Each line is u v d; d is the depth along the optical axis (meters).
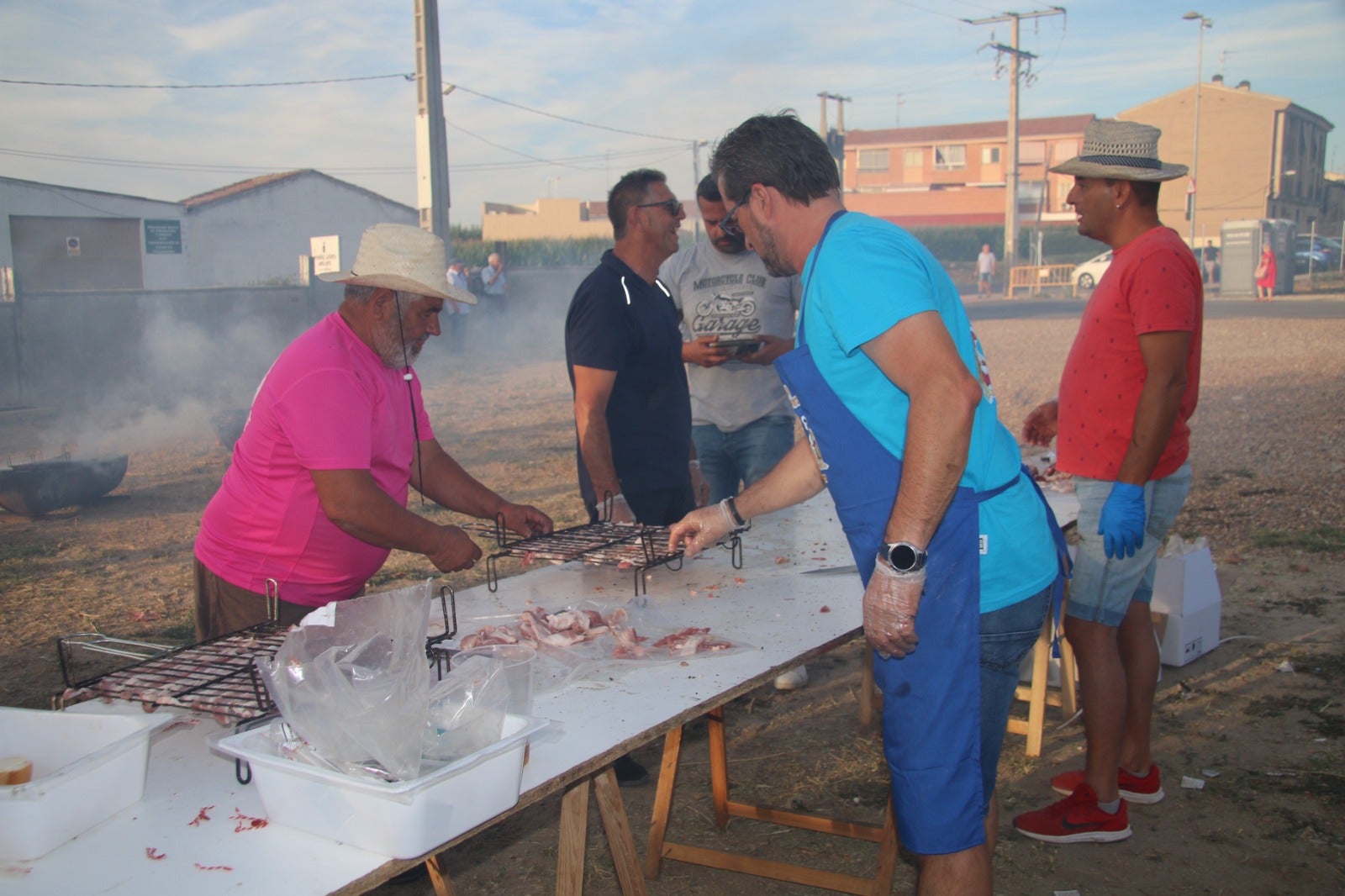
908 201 60.50
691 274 4.48
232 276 30.23
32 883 1.39
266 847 1.48
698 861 2.95
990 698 2.10
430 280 2.45
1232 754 3.57
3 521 7.60
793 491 2.53
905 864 3.02
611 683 2.07
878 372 1.94
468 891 2.92
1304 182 54.25
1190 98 49.91
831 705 4.18
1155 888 2.81
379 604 1.81
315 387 2.32
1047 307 29.16
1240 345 16.28
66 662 2.06
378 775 1.46
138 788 1.62
